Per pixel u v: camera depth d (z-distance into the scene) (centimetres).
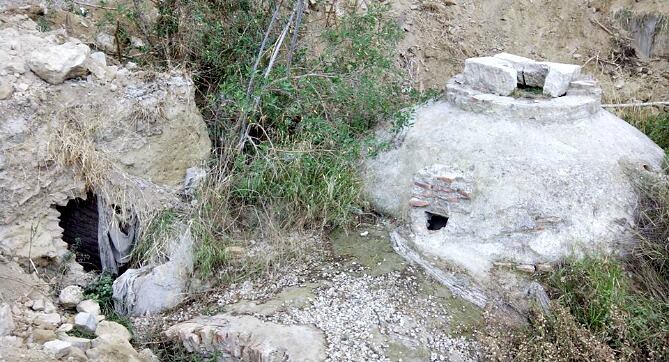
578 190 530
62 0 625
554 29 845
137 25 618
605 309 474
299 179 555
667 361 454
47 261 482
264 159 560
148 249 504
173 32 612
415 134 588
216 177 553
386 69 679
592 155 551
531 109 557
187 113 544
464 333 466
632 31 837
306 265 525
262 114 589
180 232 508
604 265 500
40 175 473
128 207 507
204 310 484
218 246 521
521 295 498
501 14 841
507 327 475
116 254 511
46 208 480
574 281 497
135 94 520
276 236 539
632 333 467
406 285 499
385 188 577
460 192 531
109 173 500
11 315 416
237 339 442
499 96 583
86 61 505
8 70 477
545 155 542
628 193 542
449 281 505
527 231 520
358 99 616
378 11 659
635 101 783
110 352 410
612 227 525
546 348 450
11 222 464
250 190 549
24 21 560
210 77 620
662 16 811
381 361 434
